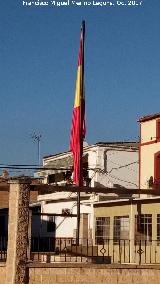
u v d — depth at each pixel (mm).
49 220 49500
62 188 20203
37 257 26453
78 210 28219
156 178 41156
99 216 34938
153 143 42062
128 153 46906
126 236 32094
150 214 30891
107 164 46062
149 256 30297
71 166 47281
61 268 19578
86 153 47281
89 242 36938
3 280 19609
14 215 19516
